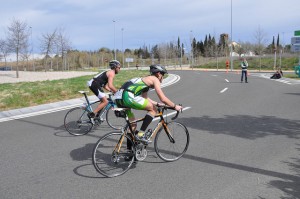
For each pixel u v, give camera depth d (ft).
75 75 94.84
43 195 12.19
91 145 19.04
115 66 22.16
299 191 11.98
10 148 18.67
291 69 136.98
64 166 15.40
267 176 13.50
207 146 18.15
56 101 38.75
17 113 30.83
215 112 28.94
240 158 15.93
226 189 12.30
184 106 32.86
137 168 14.97
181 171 14.44
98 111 22.33
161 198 11.71
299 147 17.53
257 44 180.75
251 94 42.60
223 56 209.97
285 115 26.84
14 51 93.50
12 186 13.10
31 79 81.20
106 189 12.65
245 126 22.93
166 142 16.17
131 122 15.08
